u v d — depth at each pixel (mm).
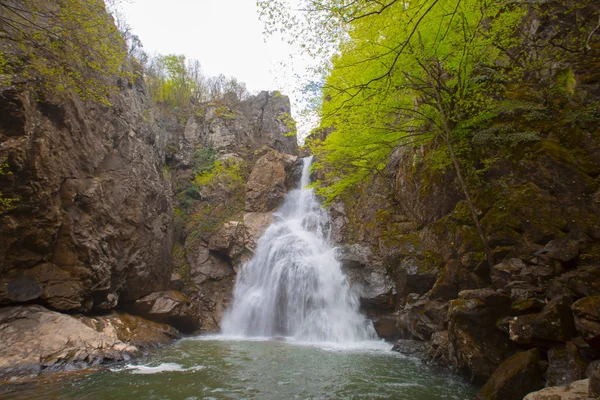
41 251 11203
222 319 18250
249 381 8359
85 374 8562
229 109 30984
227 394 7391
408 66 10609
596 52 9922
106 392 7324
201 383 8117
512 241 9297
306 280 17281
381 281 15086
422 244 13688
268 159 26125
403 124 12266
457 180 12156
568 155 9219
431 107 11797
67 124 12367
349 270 16391
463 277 10492
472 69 11320
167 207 19625
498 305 7895
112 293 13750
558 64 10570
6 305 10297
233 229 20891
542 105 10352
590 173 8758
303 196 25156
